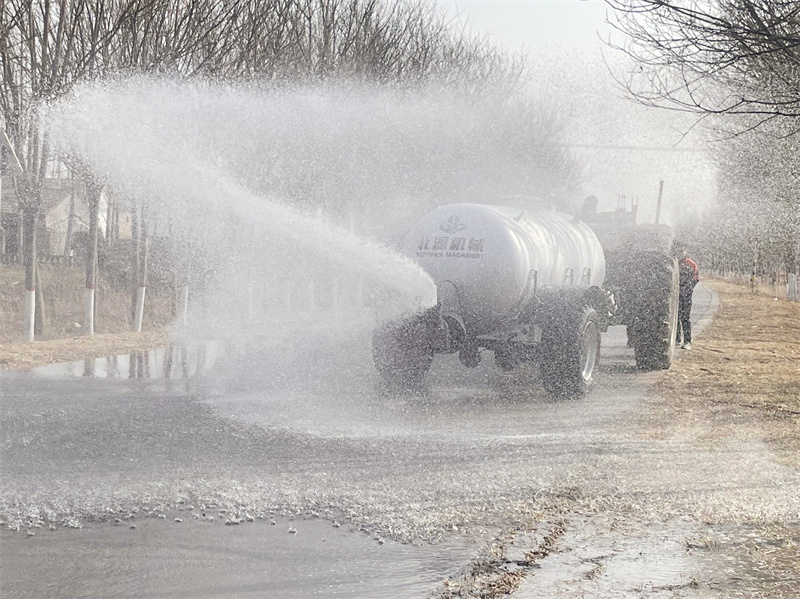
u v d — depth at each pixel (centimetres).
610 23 953
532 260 1194
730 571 529
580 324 1179
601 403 1149
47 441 823
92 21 1814
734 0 943
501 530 604
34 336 1831
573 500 676
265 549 559
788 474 762
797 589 499
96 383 1195
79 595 482
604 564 540
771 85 1043
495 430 940
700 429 971
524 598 485
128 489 675
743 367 1577
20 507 627
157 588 494
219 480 704
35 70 1730
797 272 4312
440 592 494
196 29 1927
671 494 693
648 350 1498
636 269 1508
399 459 787
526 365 1459
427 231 1208
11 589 488
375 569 528
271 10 2205
